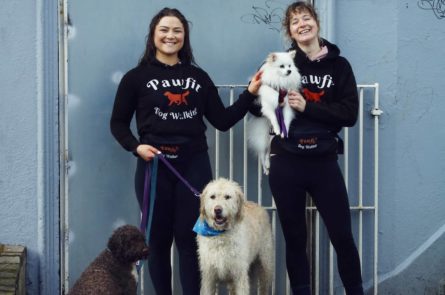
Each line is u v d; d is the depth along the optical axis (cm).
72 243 485
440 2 499
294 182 433
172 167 427
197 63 496
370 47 495
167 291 446
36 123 469
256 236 464
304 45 446
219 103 452
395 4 494
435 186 507
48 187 473
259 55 501
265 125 476
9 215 469
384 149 501
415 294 508
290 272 447
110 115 486
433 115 504
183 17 439
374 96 496
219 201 421
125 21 484
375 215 499
